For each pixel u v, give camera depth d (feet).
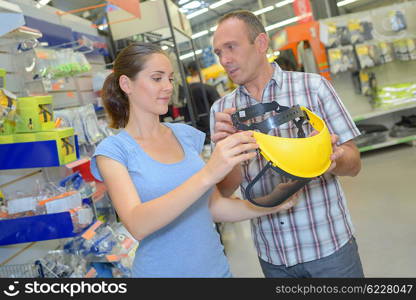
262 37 5.13
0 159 5.65
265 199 3.69
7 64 6.98
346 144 5.01
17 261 6.46
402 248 10.13
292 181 3.75
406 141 20.47
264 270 5.55
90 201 7.20
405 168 16.72
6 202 5.93
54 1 12.96
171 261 4.01
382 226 11.66
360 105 21.43
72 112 7.60
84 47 9.54
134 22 12.71
